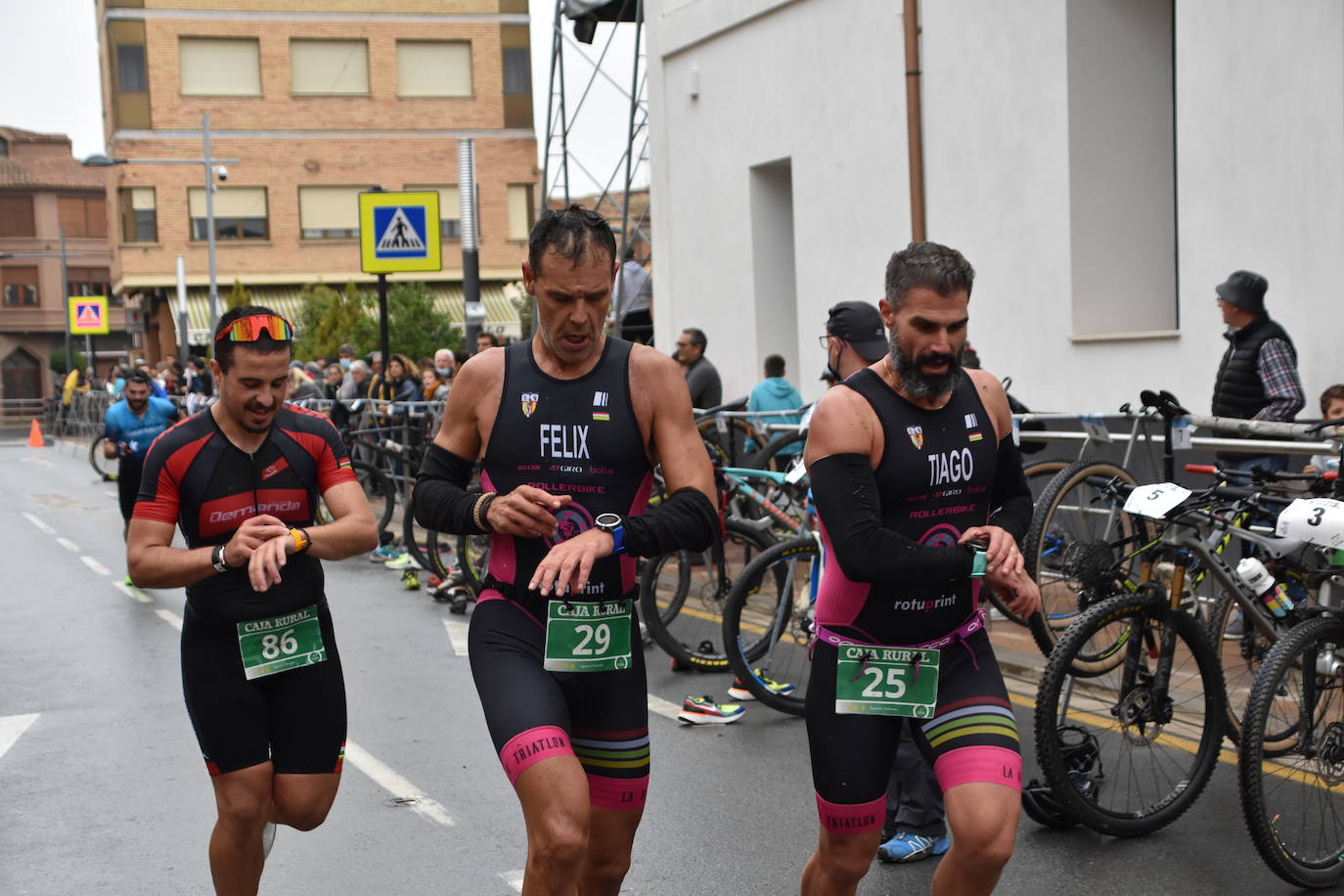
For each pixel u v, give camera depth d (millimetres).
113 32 33500
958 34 9336
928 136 9680
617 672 2922
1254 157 7336
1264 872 3969
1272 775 4191
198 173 34375
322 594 3365
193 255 34438
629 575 2928
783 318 11969
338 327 26266
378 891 4004
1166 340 7961
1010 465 3051
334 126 35188
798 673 6426
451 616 8438
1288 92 7109
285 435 3373
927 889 3936
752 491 6992
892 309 2809
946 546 2803
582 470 2885
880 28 10070
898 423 2854
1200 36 7605
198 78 34250
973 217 9336
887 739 2939
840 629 2939
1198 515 4309
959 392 2939
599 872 2967
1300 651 3910
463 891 3994
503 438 2906
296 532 3189
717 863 4160
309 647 3283
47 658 7500
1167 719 4312
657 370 2922
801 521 6520
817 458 2863
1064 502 5820
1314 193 7008
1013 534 2965
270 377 3244
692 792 4855
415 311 26047
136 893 4027
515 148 36500
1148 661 4297
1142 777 4660
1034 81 8727
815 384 11141
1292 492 4551
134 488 8680
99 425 29000
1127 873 3965
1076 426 7770
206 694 3197
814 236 11047
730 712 5805
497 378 2939
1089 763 4309
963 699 2883
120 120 33812
